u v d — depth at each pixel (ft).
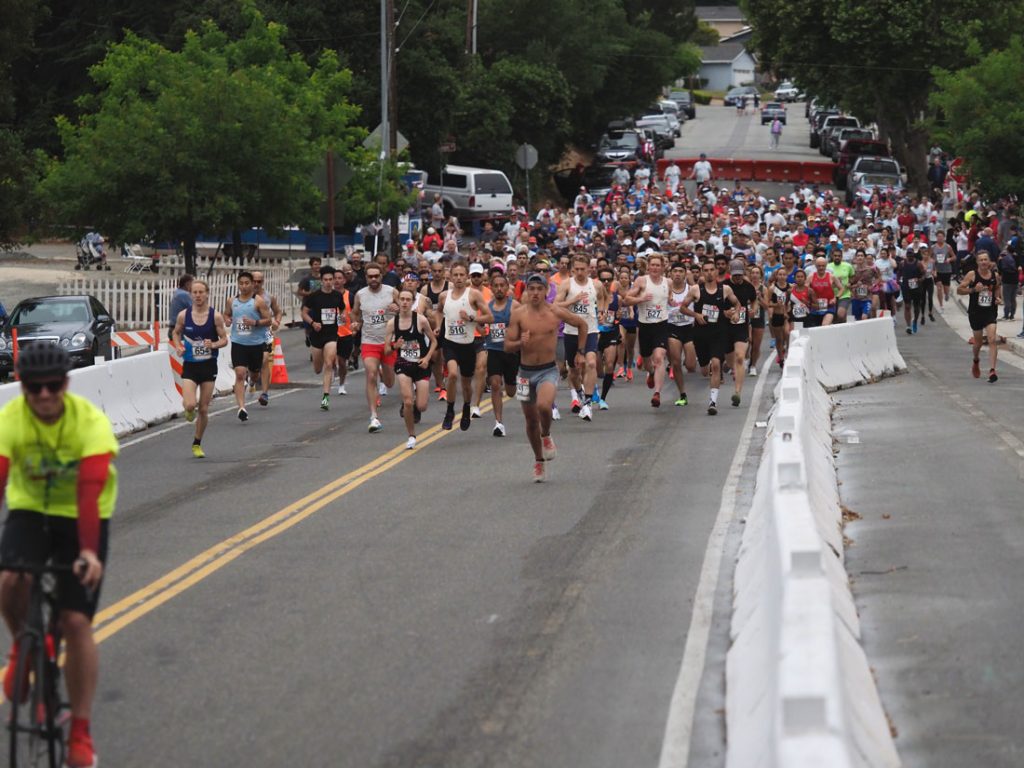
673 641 83.56
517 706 72.64
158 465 162.30
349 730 69.46
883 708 72.23
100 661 81.92
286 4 559.79
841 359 230.68
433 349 168.35
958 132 437.58
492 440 173.68
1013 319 350.02
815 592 63.21
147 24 560.20
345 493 137.28
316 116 420.36
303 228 402.52
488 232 529.86
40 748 60.34
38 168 354.95
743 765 60.70
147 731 69.87
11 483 62.13
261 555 109.60
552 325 137.39
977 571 99.45
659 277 200.34
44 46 566.77
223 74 346.95
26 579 61.26
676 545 109.40
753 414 192.44
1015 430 170.60
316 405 223.92
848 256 371.76
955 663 78.95
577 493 133.49
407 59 574.97
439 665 79.71
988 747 66.39
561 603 92.63
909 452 155.02
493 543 111.65
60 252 530.68
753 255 352.90
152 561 108.37
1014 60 431.84
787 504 81.15
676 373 201.87
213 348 167.12
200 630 88.22
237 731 69.62
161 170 337.31
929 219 546.67
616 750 66.39
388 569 103.55
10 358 268.41
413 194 436.35
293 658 81.71
